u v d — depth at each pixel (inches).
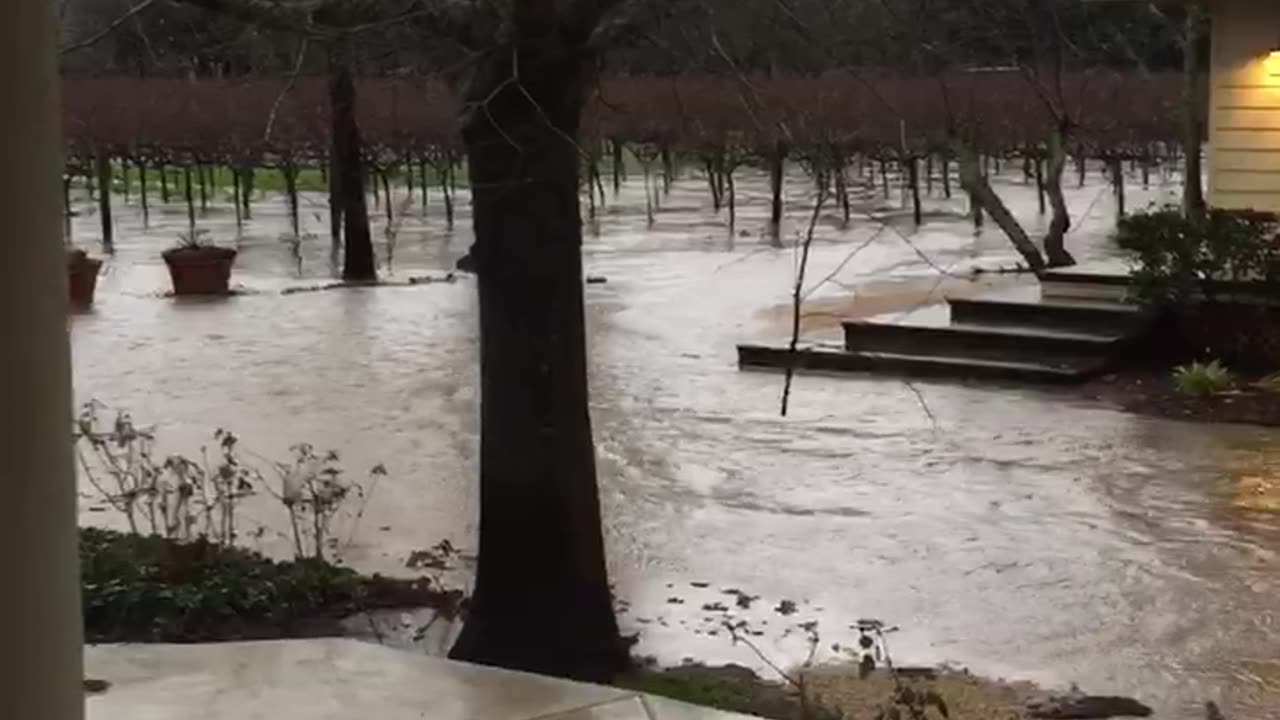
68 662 97.4
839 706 230.2
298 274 973.2
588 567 252.1
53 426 93.8
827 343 632.4
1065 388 564.4
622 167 1606.8
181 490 344.5
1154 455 447.8
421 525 356.2
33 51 89.8
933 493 401.7
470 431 476.1
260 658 179.6
